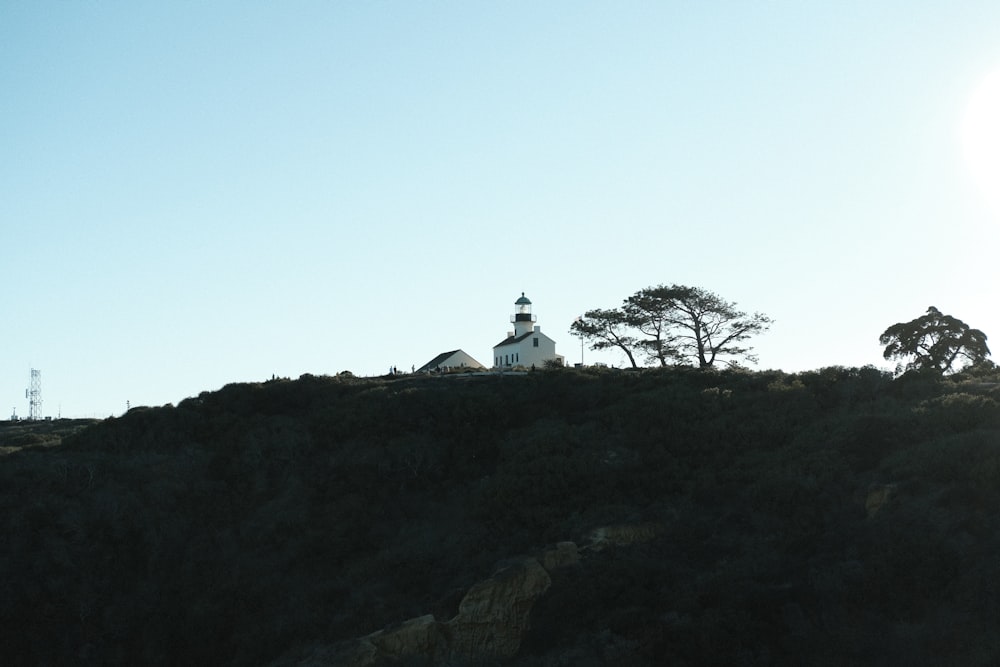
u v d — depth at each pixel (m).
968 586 41.09
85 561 55.97
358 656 45.72
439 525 57.81
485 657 46.19
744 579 45.78
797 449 57.16
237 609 53.56
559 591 48.47
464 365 103.12
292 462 65.00
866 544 45.97
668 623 43.62
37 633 52.22
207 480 63.59
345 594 52.72
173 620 53.84
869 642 40.53
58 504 58.94
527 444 63.00
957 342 86.94
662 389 69.50
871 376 67.25
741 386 69.69
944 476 48.22
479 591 48.00
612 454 60.56
